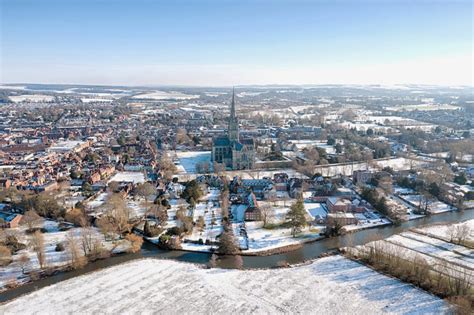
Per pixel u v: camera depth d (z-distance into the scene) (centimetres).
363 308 17000
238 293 18225
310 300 17638
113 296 17900
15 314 16500
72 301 17488
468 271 19888
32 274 19712
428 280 18762
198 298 17738
